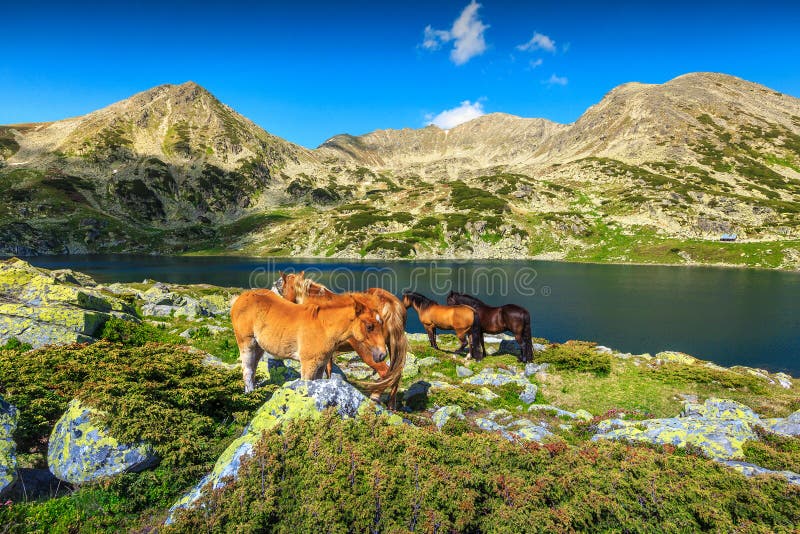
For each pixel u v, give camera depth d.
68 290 16.20
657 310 62.16
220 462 6.37
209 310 28.53
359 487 5.51
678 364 20.69
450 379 16.80
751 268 114.69
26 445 7.36
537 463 6.73
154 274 104.38
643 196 177.25
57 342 13.14
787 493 6.14
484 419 11.75
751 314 59.31
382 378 9.14
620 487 6.11
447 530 5.05
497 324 20.59
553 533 5.08
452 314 20.34
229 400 9.15
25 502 5.94
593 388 17.39
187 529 5.02
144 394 8.16
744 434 9.91
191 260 150.38
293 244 179.75
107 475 6.39
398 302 10.31
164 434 7.16
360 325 8.76
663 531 5.38
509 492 5.80
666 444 9.57
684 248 135.50
